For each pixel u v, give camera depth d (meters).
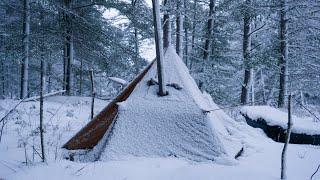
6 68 29.92
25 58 17.67
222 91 20.58
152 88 5.70
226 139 5.65
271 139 7.36
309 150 6.18
